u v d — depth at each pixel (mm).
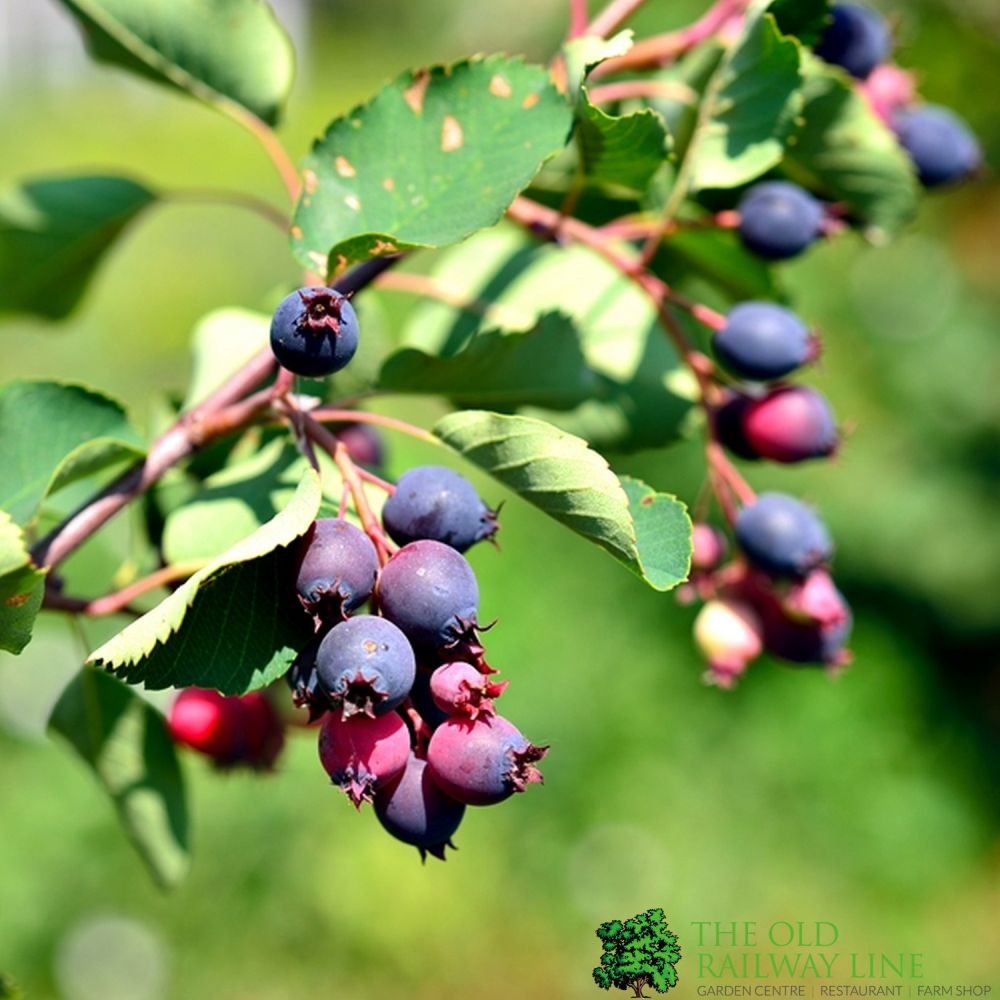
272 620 486
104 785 562
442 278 594
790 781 1360
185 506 529
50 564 524
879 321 1696
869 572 1551
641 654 1417
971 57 1057
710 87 549
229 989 1154
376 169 519
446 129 520
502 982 1207
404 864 1243
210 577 481
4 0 3162
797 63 542
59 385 528
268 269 2162
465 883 1257
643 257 562
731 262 581
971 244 1772
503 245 597
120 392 1770
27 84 3100
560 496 500
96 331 1857
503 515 1461
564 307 586
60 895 1158
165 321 1937
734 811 1339
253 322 582
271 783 1227
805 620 562
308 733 573
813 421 559
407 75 520
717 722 1396
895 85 593
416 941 1208
